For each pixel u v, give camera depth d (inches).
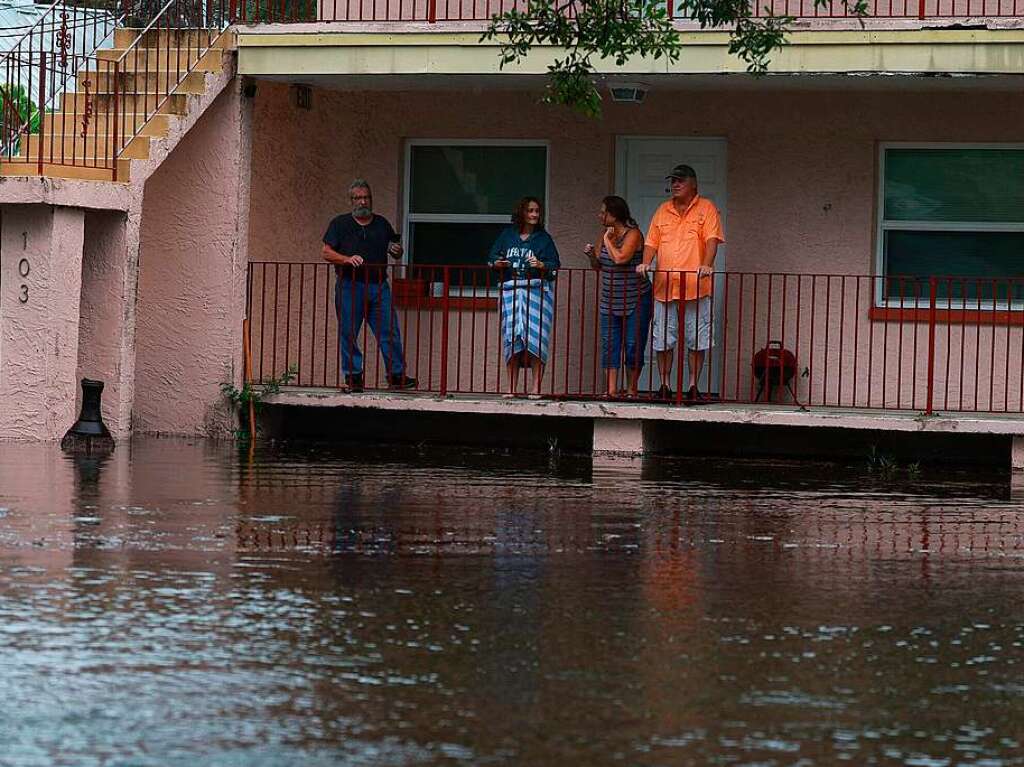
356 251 820.0
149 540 483.5
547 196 868.6
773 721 310.8
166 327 813.2
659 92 850.1
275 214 856.9
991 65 730.8
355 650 358.6
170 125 780.0
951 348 823.1
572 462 735.7
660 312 781.3
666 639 373.7
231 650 356.2
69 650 353.7
